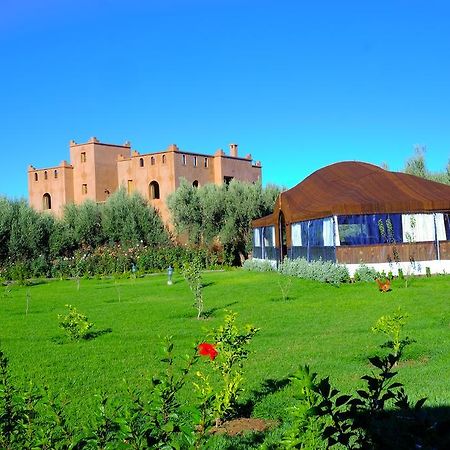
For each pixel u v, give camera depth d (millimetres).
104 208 42344
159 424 3607
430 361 9695
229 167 53219
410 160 47250
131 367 9820
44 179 55844
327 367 9242
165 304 18594
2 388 4199
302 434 3877
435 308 15156
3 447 3719
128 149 56438
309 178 30891
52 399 4301
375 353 10141
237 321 14320
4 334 13789
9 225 37594
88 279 33719
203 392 4156
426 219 24688
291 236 29484
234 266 40938
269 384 8414
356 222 23844
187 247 40438
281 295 19453
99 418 3750
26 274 34969
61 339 12812
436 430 3055
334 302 17281
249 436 6305
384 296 18047
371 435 3314
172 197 42125
